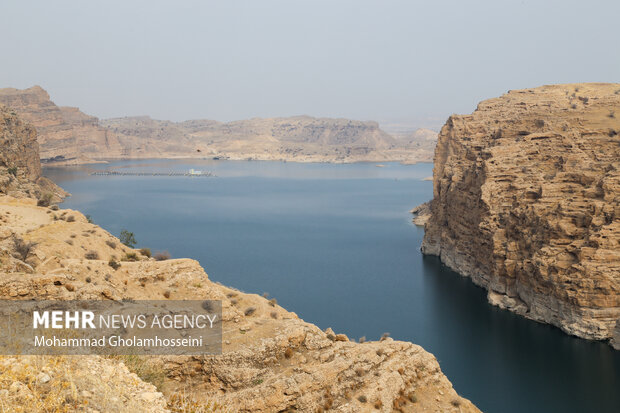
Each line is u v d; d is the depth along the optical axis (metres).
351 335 80.31
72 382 17.58
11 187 122.75
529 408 58.53
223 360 29.66
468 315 90.38
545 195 96.00
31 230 44.75
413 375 36.78
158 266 36.12
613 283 75.56
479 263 111.44
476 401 60.16
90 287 30.12
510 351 74.44
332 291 105.38
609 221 81.75
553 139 115.50
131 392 20.09
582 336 77.06
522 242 93.75
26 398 16.11
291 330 33.81
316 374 30.19
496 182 109.88
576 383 64.69
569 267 81.00
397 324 85.88
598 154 105.94
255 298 40.84
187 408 24.20
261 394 27.92
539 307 86.25
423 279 115.50
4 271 29.78
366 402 31.31
